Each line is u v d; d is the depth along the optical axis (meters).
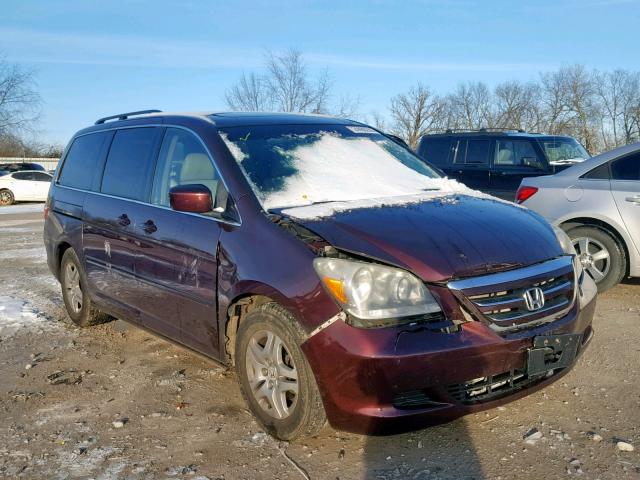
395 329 2.99
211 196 3.77
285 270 3.28
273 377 3.41
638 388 4.04
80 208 5.36
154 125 4.80
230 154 4.02
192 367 4.68
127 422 3.78
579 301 3.54
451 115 45.94
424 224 3.44
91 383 4.44
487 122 46.34
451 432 3.50
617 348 4.79
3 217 19.47
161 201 4.39
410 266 3.10
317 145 4.45
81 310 5.68
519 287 3.22
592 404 3.81
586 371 4.34
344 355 2.99
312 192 3.91
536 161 9.57
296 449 3.37
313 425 3.23
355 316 3.02
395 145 5.04
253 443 3.46
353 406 3.01
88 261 5.28
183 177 4.26
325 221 3.44
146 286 4.43
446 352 2.96
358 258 3.16
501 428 3.53
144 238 4.38
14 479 3.16
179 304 4.08
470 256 3.21
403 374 2.94
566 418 3.63
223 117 4.50
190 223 3.97
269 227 3.50
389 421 2.96
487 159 10.06
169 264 4.13
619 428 3.50
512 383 3.23
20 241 12.55
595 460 3.17
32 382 4.50
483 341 3.04
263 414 3.50
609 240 6.28
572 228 6.49
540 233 3.65
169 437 3.56
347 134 4.80
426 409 3.01
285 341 3.27
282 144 4.30
